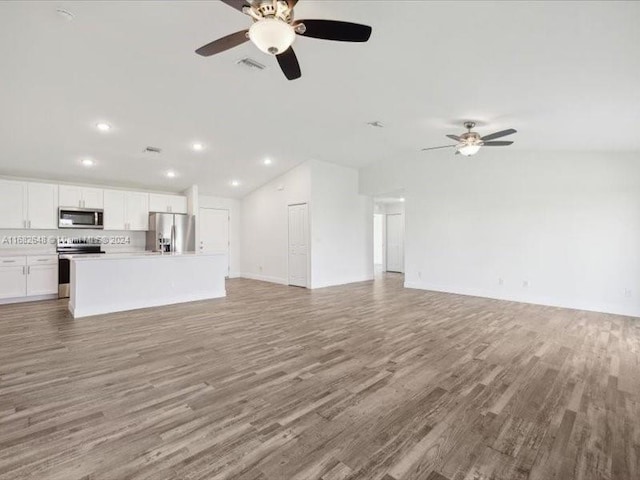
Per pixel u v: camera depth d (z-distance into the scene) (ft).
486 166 20.03
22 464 5.46
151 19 8.35
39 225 19.25
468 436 6.33
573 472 5.38
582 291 16.98
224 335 12.42
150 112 14.07
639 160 15.56
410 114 14.35
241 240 29.99
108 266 15.99
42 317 14.98
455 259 21.43
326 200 24.39
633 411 7.22
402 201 33.09
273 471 5.36
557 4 6.21
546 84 9.67
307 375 8.96
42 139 15.78
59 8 7.83
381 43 8.93
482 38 7.92
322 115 14.85
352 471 5.38
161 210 24.07
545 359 10.16
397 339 12.00
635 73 8.23
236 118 15.14
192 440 6.15
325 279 24.32
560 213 17.61
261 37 6.49
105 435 6.28
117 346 11.16
